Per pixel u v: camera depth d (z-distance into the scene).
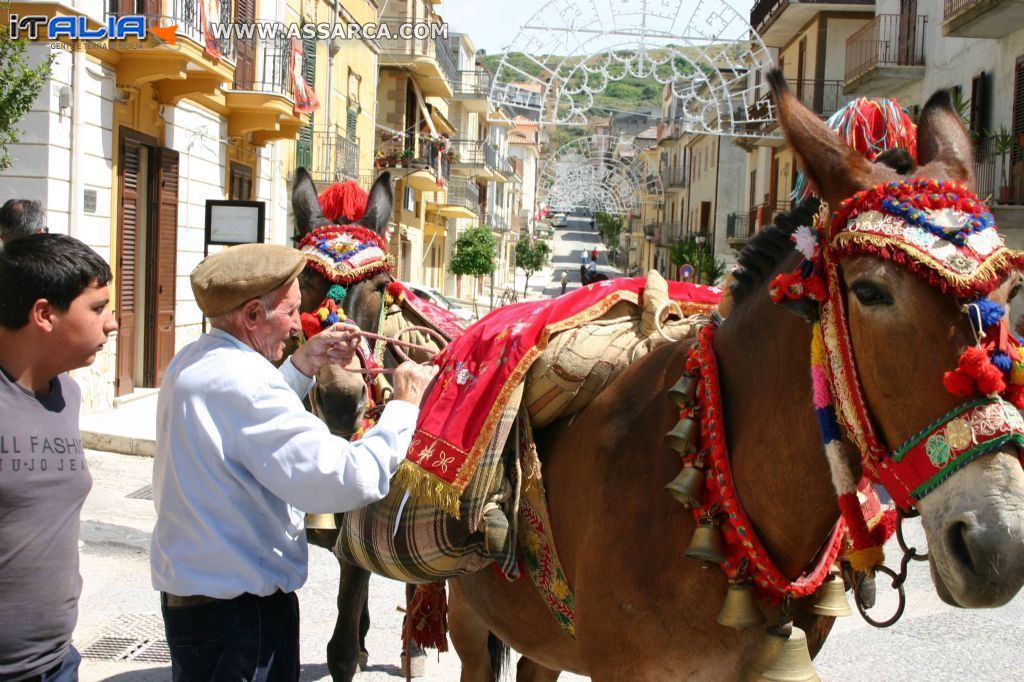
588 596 2.69
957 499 1.85
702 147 49.28
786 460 2.34
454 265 46.41
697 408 2.52
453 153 39.44
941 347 1.90
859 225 2.03
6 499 2.62
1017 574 1.78
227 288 2.72
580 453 2.87
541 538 2.99
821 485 2.30
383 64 31.30
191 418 2.68
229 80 14.62
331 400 3.94
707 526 2.43
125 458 10.35
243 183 17.84
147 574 6.66
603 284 3.23
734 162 43.94
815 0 26.16
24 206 6.31
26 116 11.08
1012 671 5.21
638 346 3.06
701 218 47.97
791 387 2.33
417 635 3.93
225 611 2.75
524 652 3.43
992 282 1.88
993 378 1.82
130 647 5.38
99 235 12.42
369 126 27.30
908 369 1.93
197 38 13.77
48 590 2.71
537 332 3.04
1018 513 1.79
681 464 2.56
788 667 2.41
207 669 2.76
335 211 5.25
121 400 12.89
